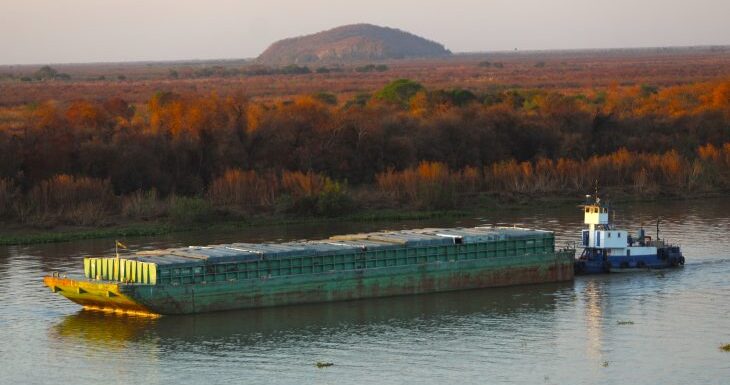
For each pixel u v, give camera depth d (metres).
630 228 176.88
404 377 100.00
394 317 121.31
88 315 121.94
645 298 130.12
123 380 99.56
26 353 107.94
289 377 100.12
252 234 174.50
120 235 172.88
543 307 126.06
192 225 181.62
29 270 145.25
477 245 137.38
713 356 105.88
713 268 146.88
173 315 119.94
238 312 122.19
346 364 103.94
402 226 181.25
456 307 126.06
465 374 100.81
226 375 100.81
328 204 190.62
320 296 126.81
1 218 181.38
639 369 102.19
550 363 104.12
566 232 172.50
